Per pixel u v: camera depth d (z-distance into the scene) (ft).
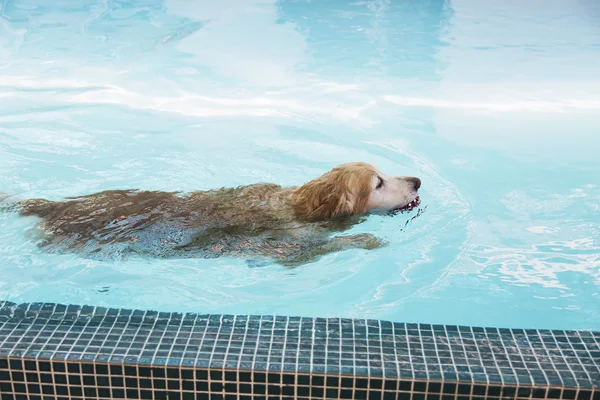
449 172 16.39
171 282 11.55
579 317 11.13
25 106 19.60
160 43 26.12
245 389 9.32
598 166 16.96
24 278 11.44
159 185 14.96
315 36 27.58
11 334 9.78
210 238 12.62
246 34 27.58
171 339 9.75
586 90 22.21
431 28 29.12
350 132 18.47
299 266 12.23
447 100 21.15
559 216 14.52
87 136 17.60
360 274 12.05
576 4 33.09
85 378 9.39
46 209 13.33
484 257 12.79
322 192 13.37
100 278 11.55
